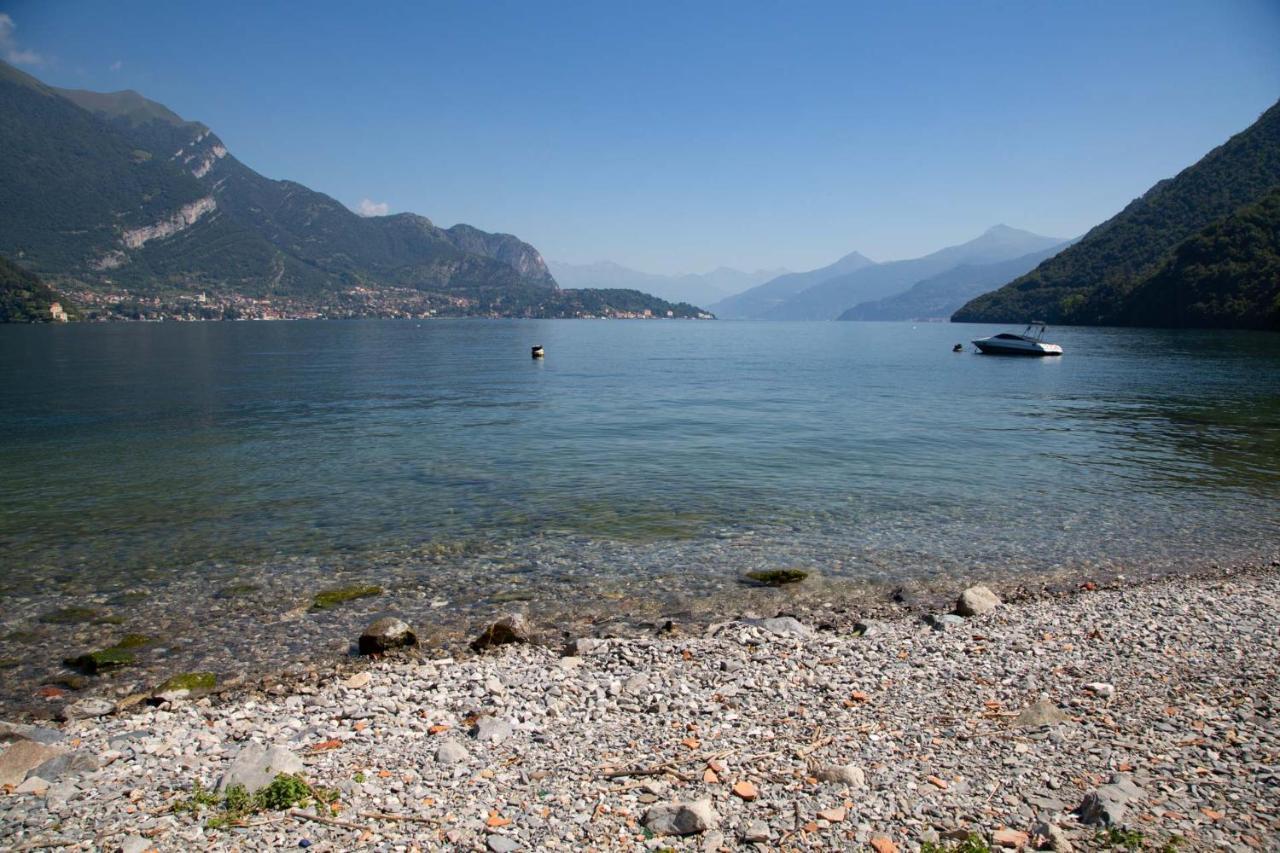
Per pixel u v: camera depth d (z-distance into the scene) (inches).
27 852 261.0
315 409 1726.1
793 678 430.0
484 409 1740.9
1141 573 661.9
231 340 5447.8
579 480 1003.9
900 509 867.4
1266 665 427.8
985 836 262.1
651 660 465.7
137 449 1214.9
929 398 2006.6
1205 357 3371.1
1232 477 1036.5
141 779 317.4
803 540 750.5
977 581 643.5
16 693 442.9
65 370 2795.3
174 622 550.6
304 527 789.2
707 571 663.8
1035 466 1105.4
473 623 550.6
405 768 327.6
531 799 298.7
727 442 1296.8
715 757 330.6
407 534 765.9
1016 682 414.0
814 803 287.6
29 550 711.7
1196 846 249.9
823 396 2054.6
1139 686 401.7
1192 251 6264.8
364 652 493.7
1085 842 255.6
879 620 550.6
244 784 304.7
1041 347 3850.9
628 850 262.5
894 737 347.9
